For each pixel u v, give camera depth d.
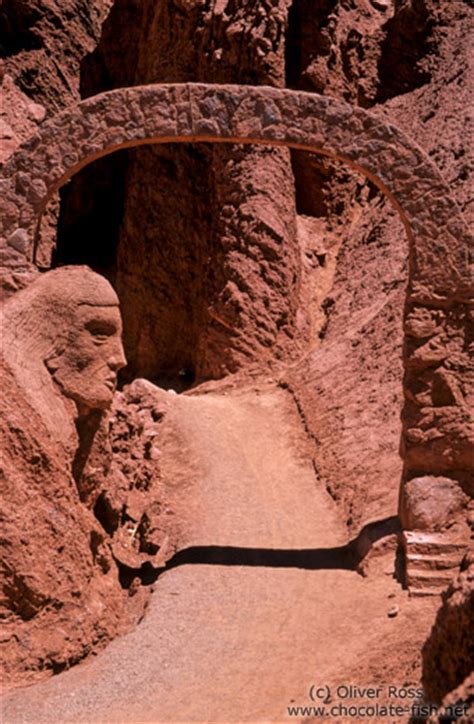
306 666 9.80
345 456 16.05
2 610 9.98
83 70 28.75
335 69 24.06
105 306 11.37
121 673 9.95
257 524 14.31
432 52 24.98
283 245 21.91
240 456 16.94
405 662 9.28
